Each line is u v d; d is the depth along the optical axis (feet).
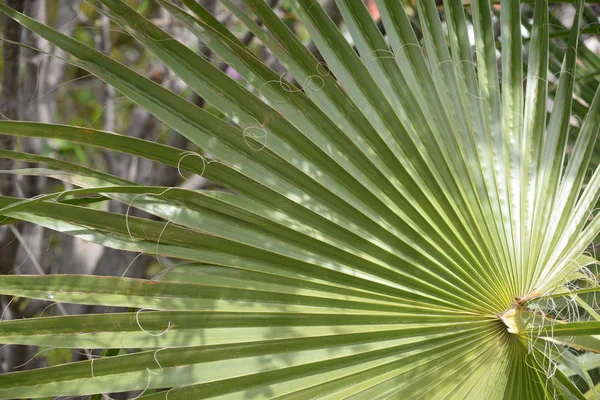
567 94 4.44
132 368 3.55
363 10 4.15
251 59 3.85
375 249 3.92
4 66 5.23
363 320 3.85
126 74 3.61
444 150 4.15
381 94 4.04
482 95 4.34
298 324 3.77
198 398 3.60
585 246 4.21
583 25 5.98
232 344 3.68
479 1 4.46
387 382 3.83
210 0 6.90
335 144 3.93
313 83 3.94
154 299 3.64
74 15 6.81
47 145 7.35
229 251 3.77
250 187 3.80
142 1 7.03
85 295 3.54
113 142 3.56
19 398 3.40
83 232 3.60
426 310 3.94
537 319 3.95
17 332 3.44
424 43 4.34
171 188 3.51
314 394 3.75
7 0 5.12
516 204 4.20
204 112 3.74
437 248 4.00
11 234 5.35
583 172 4.36
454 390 3.91
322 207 3.88
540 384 4.04
